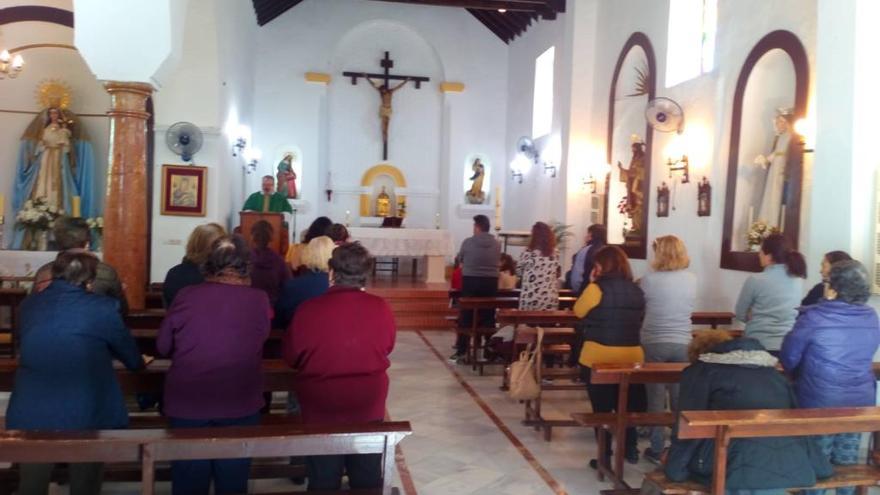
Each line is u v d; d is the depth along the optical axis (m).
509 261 10.13
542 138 14.89
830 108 5.29
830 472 3.44
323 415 3.21
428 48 17.45
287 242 10.62
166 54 6.47
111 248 6.38
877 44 5.05
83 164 10.79
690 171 8.93
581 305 4.95
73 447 2.70
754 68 7.60
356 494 3.12
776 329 5.00
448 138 17.19
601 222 11.86
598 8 12.47
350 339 3.21
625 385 4.44
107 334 3.28
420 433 5.72
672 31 9.65
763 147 7.46
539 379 5.90
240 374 3.29
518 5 14.48
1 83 10.74
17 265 9.26
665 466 3.43
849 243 5.07
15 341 6.68
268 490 4.35
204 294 3.26
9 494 3.99
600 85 12.20
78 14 6.30
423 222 17.42
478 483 4.64
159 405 4.64
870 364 3.77
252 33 15.05
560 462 5.07
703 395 3.34
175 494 3.38
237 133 13.05
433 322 11.54
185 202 10.72
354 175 17.17
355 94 17.19
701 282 8.57
